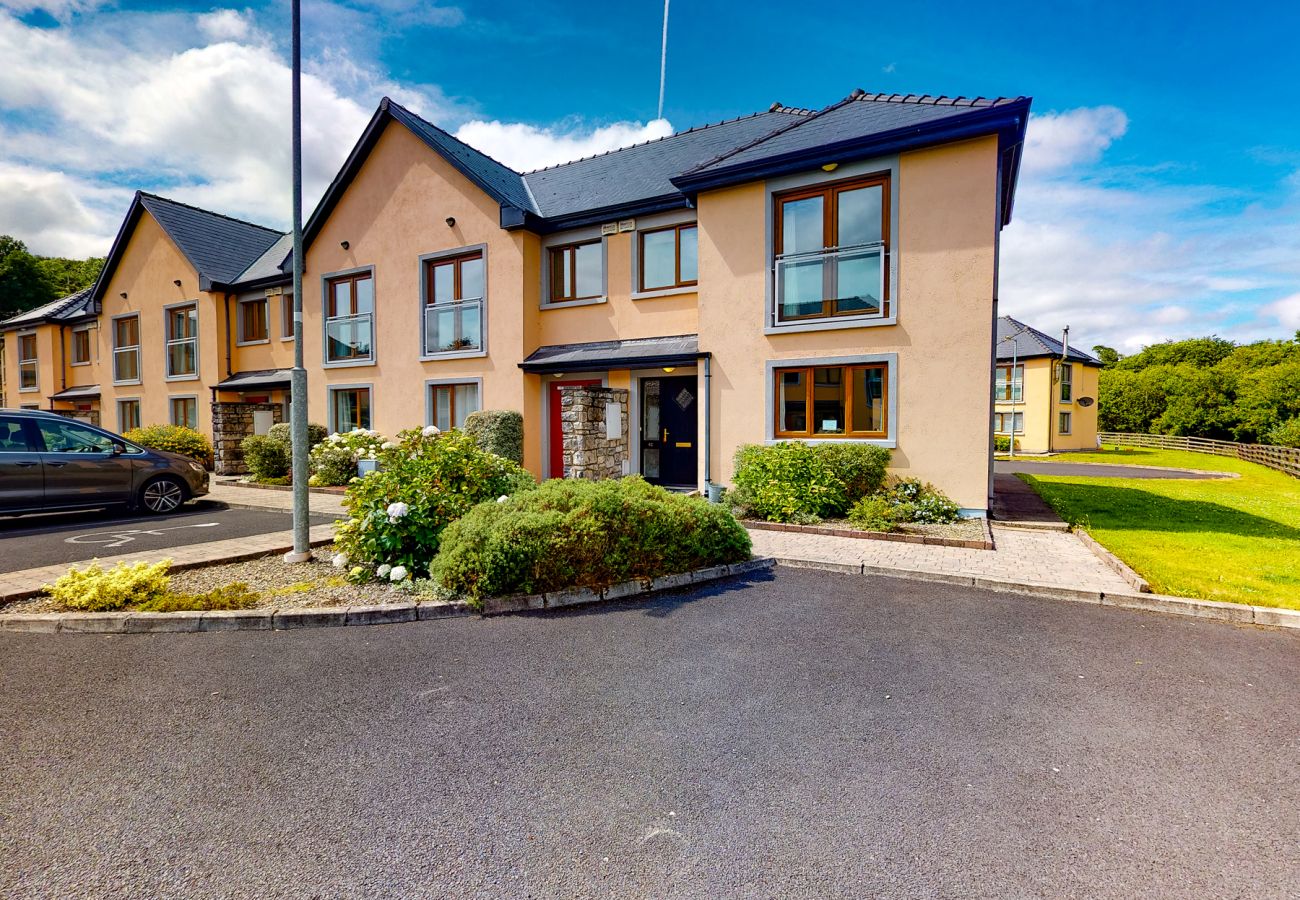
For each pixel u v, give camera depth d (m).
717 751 2.81
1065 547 7.18
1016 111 7.91
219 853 2.11
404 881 1.98
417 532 5.61
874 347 9.02
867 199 9.24
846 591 5.51
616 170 13.45
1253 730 3.05
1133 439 35.19
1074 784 2.57
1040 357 27.66
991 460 9.00
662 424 11.73
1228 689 3.52
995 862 2.09
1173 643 4.24
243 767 2.66
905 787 2.54
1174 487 14.05
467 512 5.81
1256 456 22.42
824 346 9.35
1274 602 4.89
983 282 8.38
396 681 3.58
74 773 2.60
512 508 5.63
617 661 3.89
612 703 3.30
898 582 5.82
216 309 16.73
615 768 2.67
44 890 1.92
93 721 3.08
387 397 13.93
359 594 5.07
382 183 13.79
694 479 11.41
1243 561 6.32
